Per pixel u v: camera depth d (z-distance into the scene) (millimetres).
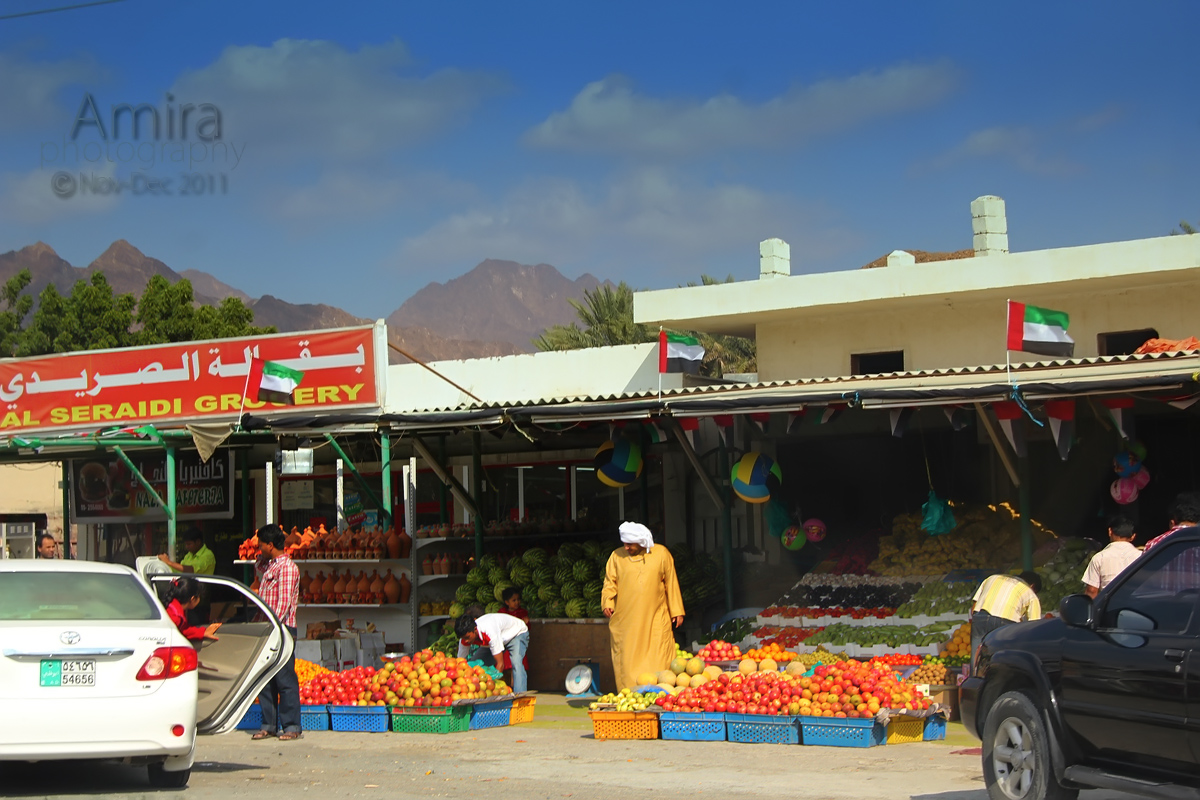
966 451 16594
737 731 10766
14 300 43375
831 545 17281
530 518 20234
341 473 17953
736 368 34500
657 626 12836
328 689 12219
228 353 16984
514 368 20828
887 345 18172
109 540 23312
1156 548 6719
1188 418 14984
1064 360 12195
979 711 7555
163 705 7781
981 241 18969
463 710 11938
